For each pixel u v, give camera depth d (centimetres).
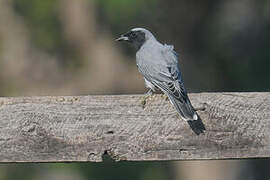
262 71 1733
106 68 1578
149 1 1547
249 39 1783
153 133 608
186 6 1644
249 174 1853
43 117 611
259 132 607
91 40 1568
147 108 612
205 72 1714
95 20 1552
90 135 609
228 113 611
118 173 1537
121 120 611
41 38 1560
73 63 1576
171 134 607
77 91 1575
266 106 609
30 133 609
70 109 612
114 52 1577
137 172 1546
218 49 1727
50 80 1575
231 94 615
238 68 1727
